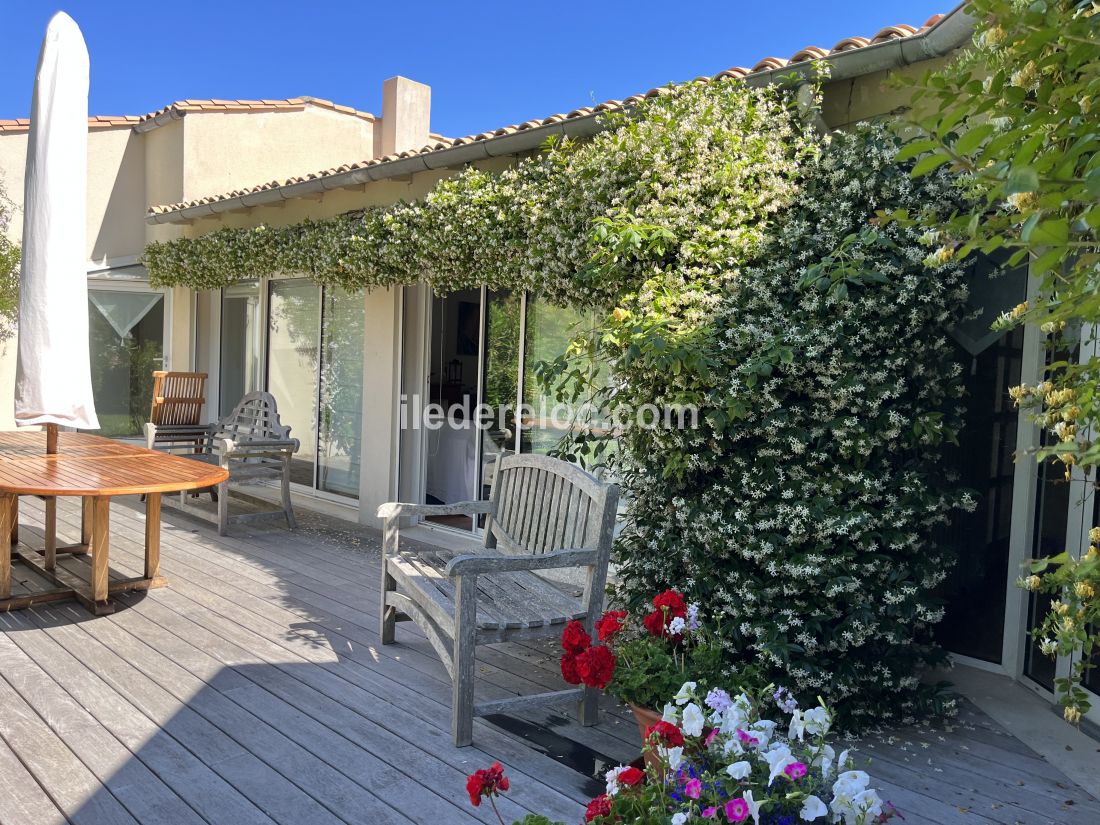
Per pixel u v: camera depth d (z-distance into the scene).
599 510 3.16
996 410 3.66
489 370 5.98
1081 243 1.27
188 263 8.20
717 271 3.52
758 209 3.59
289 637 3.97
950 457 3.81
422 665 3.67
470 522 6.31
